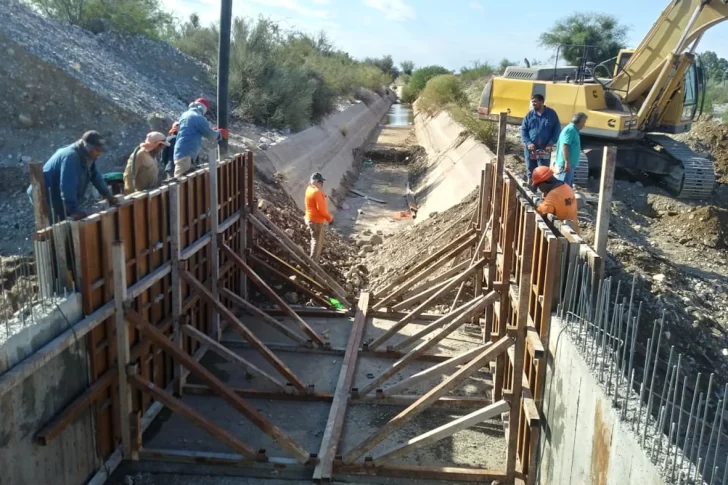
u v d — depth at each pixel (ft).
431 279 38.19
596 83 52.31
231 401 22.02
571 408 16.48
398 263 43.16
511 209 24.57
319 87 88.84
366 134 113.39
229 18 43.01
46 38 53.42
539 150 37.01
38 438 17.38
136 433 22.29
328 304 36.70
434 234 43.98
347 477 22.33
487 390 28.58
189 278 26.09
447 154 73.56
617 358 15.29
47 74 46.78
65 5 69.26
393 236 51.80
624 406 13.51
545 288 19.04
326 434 24.39
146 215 23.81
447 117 96.07
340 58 139.33
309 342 32.09
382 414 26.63
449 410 26.91
